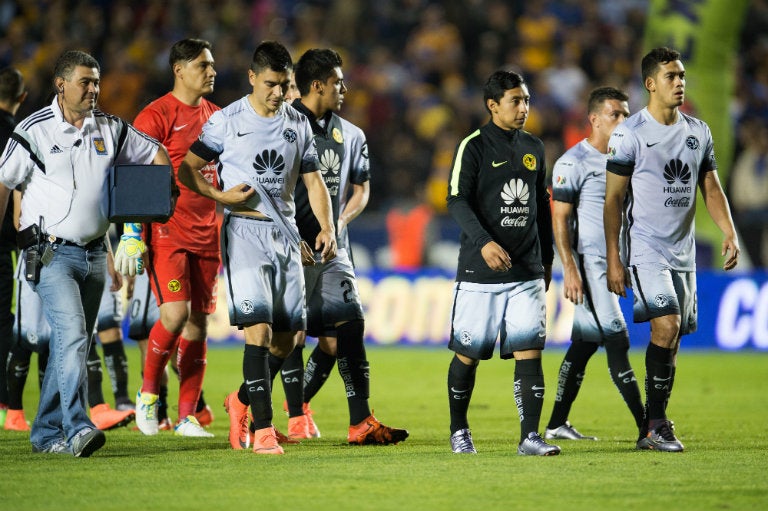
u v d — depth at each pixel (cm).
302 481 1947
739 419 3175
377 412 3344
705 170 2472
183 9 7844
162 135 2723
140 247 2352
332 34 7819
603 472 2045
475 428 2941
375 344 5906
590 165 2723
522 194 2295
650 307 2392
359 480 1956
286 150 2352
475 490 1858
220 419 3156
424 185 7050
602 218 2716
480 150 2294
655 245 2414
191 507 1716
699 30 5506
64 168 2244
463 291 2320
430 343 5841
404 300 5897
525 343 2288
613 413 3344
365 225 6303
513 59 7694
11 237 2900
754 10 7694
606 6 8050
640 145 2403
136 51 7600
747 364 5112
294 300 2384
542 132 7219
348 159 2698
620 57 7762
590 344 2716
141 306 2988
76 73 2223
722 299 5803
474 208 2305
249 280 2320
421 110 7375
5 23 7906
